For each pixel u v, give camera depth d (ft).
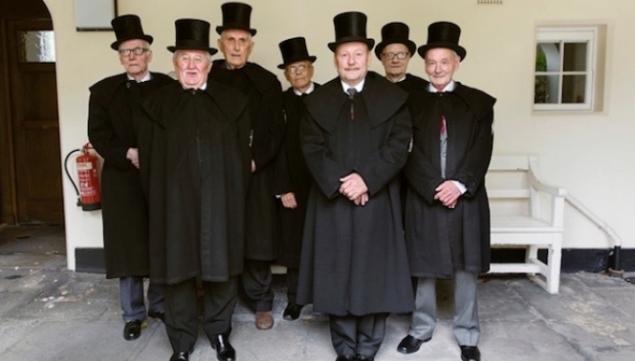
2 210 17.03
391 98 7.73
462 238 8.05
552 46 12.73
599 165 12.50
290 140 9.62
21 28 16.35
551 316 10.25
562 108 12.73
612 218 12.63
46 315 10.39
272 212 9.62
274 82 9.59
